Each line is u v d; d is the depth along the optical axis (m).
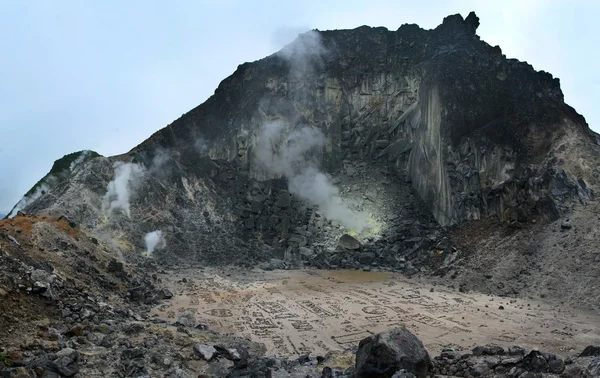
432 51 59.62
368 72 63.50
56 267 25.45
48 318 17.52
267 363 16.39
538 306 28.92
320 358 17.70
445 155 49.88
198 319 25.83
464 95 51.62
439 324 25.05
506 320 25.64
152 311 26.72
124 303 26.50
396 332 13.96
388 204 53.75
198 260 46.25
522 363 13.30
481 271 37.38
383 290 34.84
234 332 23.48
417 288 35.66
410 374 11.99
